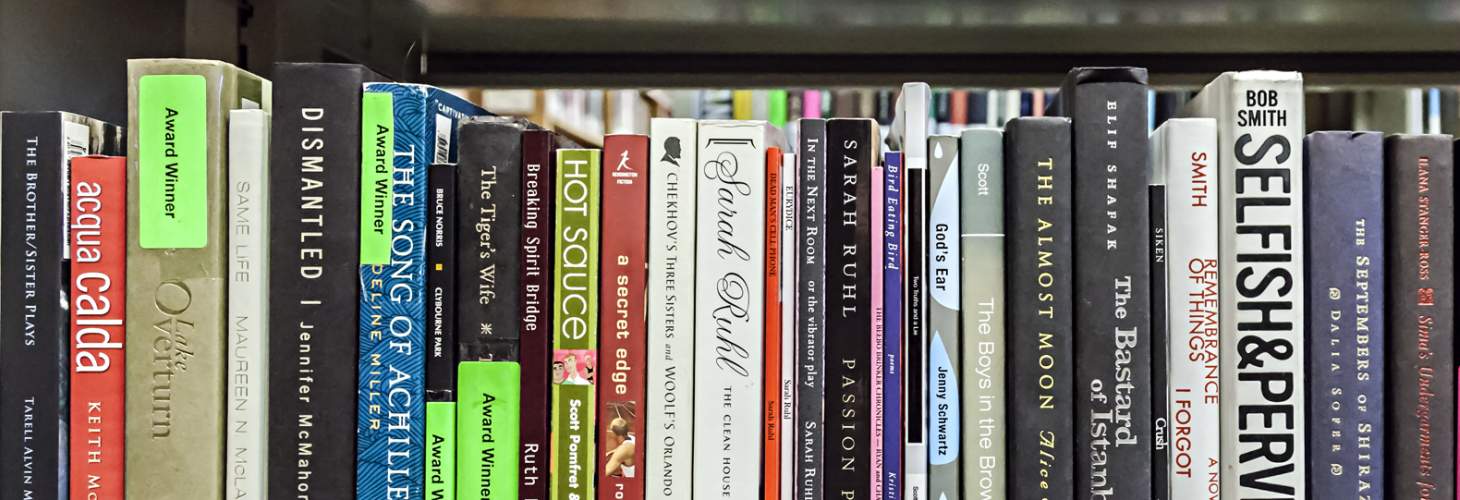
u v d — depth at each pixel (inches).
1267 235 21.0
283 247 21.0
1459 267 21.2
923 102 21.6
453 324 21.3
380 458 21.0
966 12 28.1
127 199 21.0
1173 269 21.2
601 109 48.8
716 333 21.4
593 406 21.4
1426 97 38.9
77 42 24.5
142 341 20.9
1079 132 21.2
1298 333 21.0
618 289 21.4
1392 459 21.3
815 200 21.4
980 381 21.5
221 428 21.0
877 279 21.4
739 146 21.4
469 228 21.2
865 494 21.3
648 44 32.4
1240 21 28.7
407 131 21.0
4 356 21.0
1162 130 21.5
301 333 21.0
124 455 21.0
